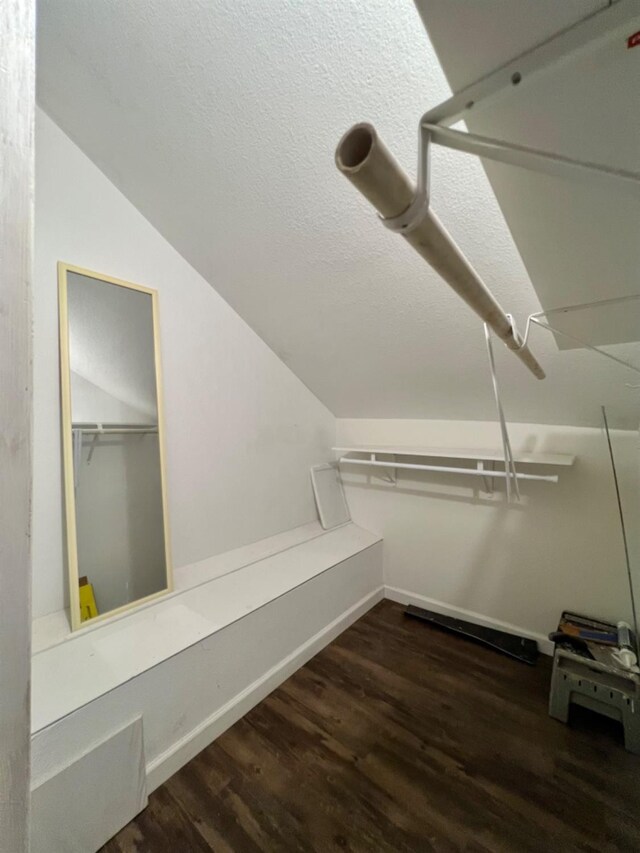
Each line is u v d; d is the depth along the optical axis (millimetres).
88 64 1187
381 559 2596
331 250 1454
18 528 421
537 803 1232
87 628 1396
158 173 1452
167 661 1303
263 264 1667
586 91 385
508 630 2119
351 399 2527
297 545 2322
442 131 393
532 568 2029
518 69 366
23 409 423
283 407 2434
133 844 1120
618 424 1734
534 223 684
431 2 350
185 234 1699
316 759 1392
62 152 1439
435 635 2160
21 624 425
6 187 409
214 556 2059
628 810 1208
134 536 1631
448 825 1169
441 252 421
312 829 1160
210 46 1014
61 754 1039
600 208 598
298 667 1874
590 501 1845
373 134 295
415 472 2457
